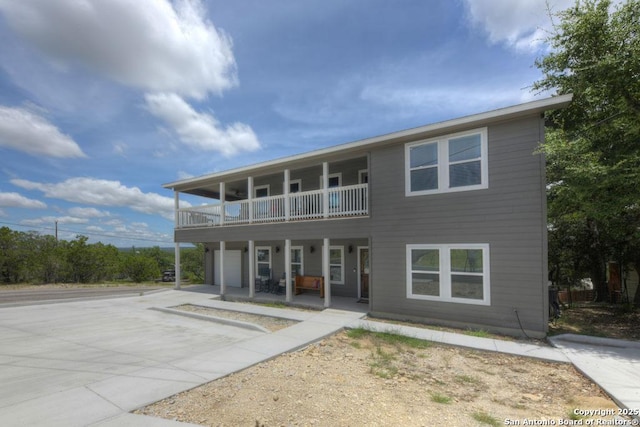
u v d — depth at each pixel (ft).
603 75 24.38
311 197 36.42
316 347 20.81
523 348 20.07
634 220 27.25
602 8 25.14
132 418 10.96
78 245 79.00
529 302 22.90
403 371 16.39
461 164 26.21
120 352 19.47
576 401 12.93
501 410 11.98
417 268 27.89
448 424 10.68
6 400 12.47
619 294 35.19
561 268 38.34
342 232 32.50
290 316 29.43
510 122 24.21
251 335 24.07
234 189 54.60
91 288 62.39
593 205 23.32
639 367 16.58
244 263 51.62
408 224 28.53
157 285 73.41
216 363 17.08
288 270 37.11
